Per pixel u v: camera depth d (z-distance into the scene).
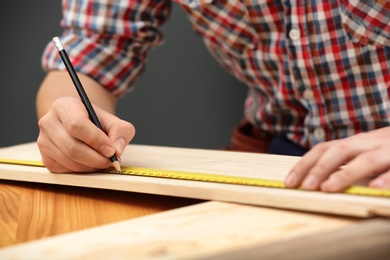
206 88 2.37
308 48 1.49
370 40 1.44
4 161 1.28
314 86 1.53
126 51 1.73
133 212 1.04
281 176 1.05
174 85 2.41
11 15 2.53
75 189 1.16
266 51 1.58
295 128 1.69
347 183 0.92
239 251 0.67
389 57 1.46
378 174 0.96
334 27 1.46
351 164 0.93
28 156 1.33
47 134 1.17
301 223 0.85
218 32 1.62
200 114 2.39
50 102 1.55
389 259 0.73
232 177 1.04
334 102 1.55
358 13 1.43
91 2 1.69
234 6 1.56
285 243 0.69
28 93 2.56
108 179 1.10
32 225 1.04
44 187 1.19
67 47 1.70
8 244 0.99
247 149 1.83
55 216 1.06
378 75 1.48
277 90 1.64
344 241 0.70
